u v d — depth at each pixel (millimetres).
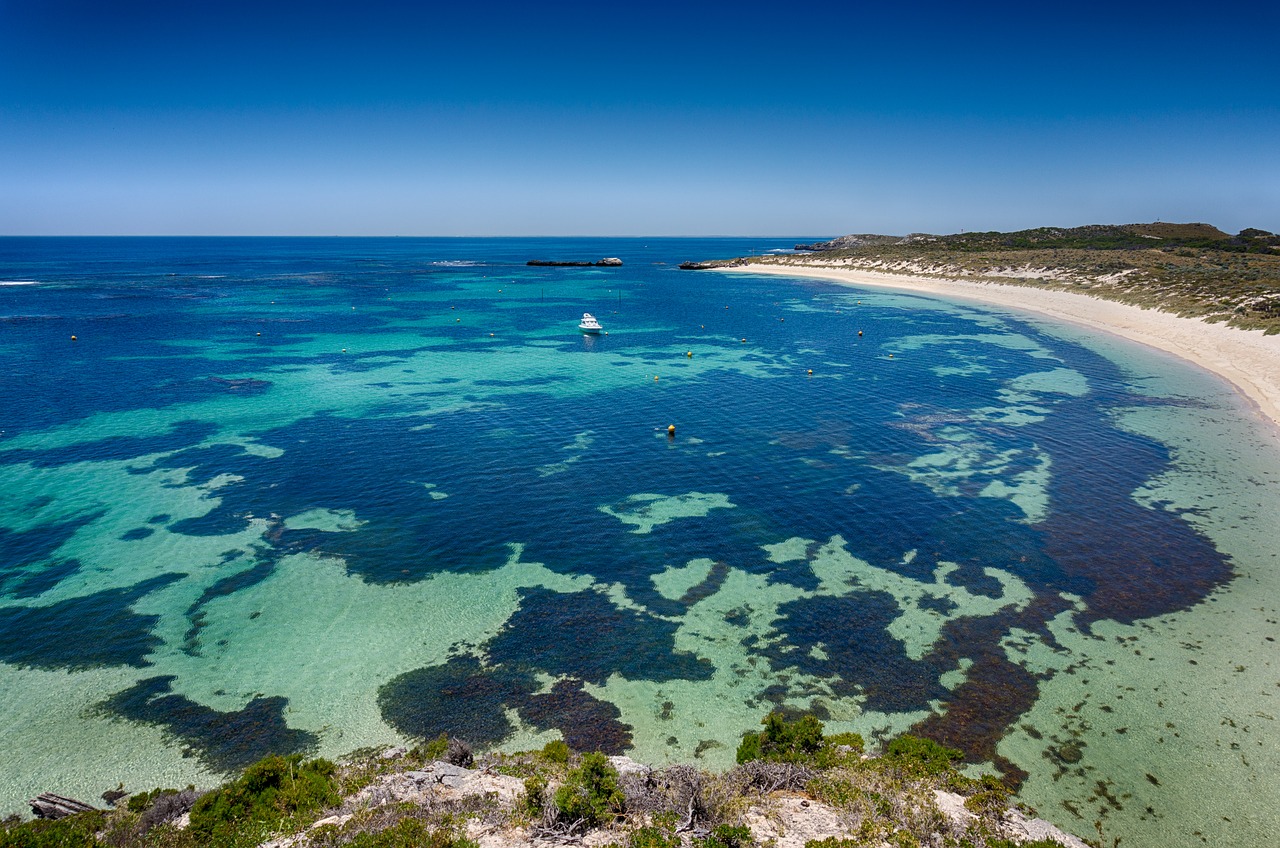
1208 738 18609
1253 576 26531
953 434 43250
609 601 25328
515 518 31562
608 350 69750
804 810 14469
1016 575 27016
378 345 71062
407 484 34969
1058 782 17266
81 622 23562
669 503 33344
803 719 17953
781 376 58781
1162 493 34094
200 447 39625
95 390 51281
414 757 17359
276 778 15445
